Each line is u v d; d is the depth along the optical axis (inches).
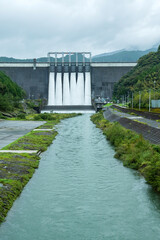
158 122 3779.5
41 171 2014.0
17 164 2039.9
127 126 4033.0
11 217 1280.8
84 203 1440.7
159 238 1117.7
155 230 1175.0
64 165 2186.3
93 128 4899.1
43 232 1159.6
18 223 1227.9
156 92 7106.3
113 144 3102.9
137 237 1125.7
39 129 4488.2
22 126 4968.0
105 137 3681.1
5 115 7101.4
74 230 1179.3
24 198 1497.3
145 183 1739.7
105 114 7470.5
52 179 1827.0
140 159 2103.8
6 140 3196.4
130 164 2135.8
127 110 6673.2
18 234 1141.7
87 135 3917.3
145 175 1854.1
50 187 1672.0
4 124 5364.2
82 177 1867.6
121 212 1339.8
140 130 3284.9
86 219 1270.9
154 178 1674.5
